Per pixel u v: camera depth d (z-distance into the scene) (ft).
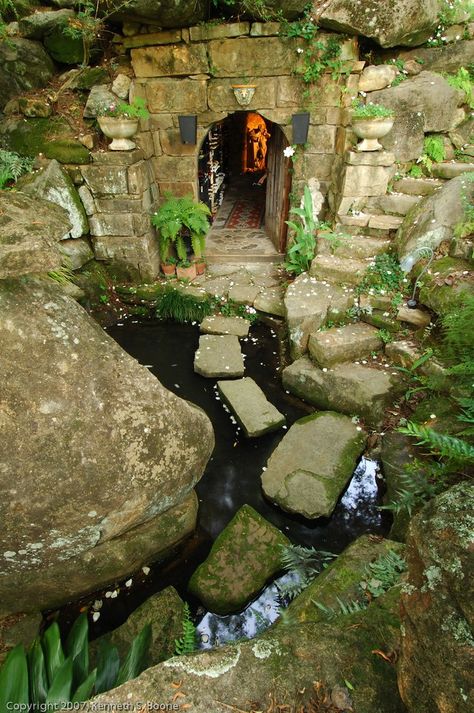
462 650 3.19
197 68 16.90
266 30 15.88
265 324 18.17
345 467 11.05
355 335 14.17
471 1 16.88
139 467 7.44
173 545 9.63
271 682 4.45
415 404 12.11
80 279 17.62
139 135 17.81
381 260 15.85
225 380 14.92
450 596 3.43
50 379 6.55
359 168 16.69
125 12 14.61
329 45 15.99
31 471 6.43
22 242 5.77
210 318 18.03
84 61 17.16
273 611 8.50
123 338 17.58
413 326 13.93
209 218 27.27
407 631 3.81
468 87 17.38
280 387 14.80
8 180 16.31
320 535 10.05
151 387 7.65
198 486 11.30
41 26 16.25
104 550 8.13
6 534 6.56
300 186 19.48
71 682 5.21
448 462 8.95
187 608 8.03
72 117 17.21
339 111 17.65
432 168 17.78
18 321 6.38
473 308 10.32
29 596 7.84
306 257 18.31
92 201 17.66
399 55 17.48
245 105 17.74
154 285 19.30
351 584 7.32
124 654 7.46
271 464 11.32
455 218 13.80
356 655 4.74
